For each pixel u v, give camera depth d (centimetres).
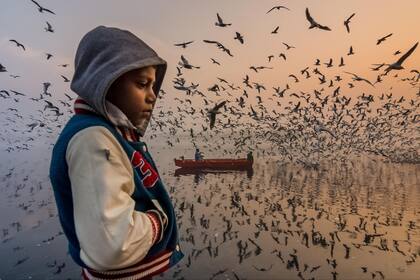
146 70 100
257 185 2211
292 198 1936
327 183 2216
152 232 87
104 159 84
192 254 1210
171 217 102
